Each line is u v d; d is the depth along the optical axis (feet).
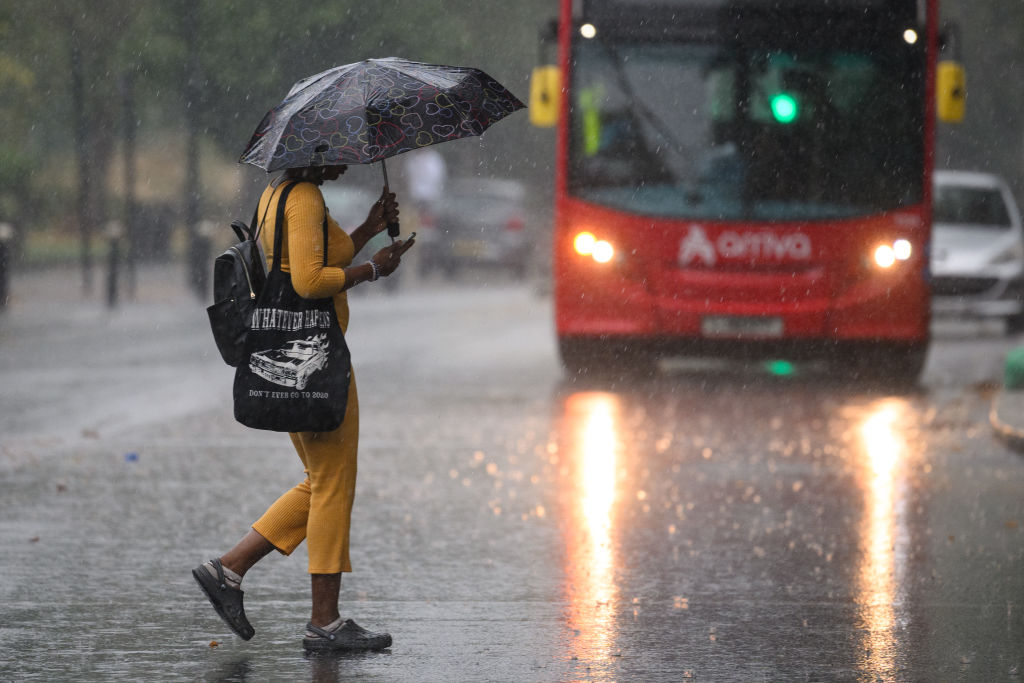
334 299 49.85
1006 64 359.87
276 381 48.57
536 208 350.64
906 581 60.18
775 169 126.00
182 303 219.82
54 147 353.31
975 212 191.93
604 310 128.06
